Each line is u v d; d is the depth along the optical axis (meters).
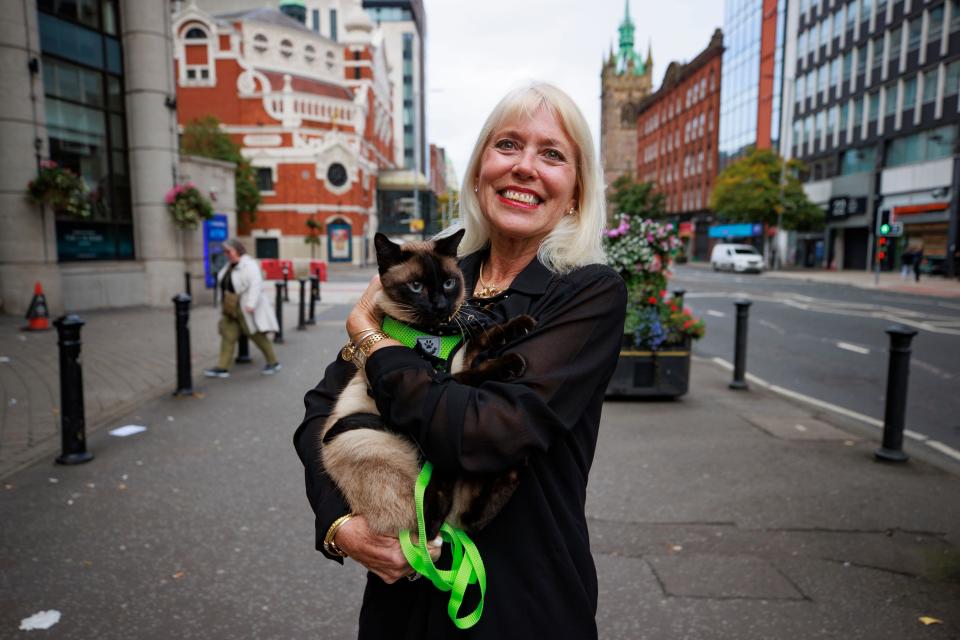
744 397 8.29
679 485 5.06
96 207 16.34
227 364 9.08
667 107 77.19
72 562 3.73
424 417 1.36
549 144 1.81
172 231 17.70
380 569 1.49
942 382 9.27
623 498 4.80
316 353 11.23
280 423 6.66
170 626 3.14
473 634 1.48
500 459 1.37
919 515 4.51
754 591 3.52
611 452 5.90
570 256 1.73
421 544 1.42
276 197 54.69
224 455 5.62
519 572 1.52
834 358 11.45
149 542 3.99
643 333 7.83
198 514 4.42
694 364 10.85
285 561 3.80
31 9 13.59
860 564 3.82
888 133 39.03
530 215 1.81
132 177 17.25
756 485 5.07
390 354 1.52
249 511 4.47
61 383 5.33
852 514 4.52
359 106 61.16
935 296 23.89
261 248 55.31
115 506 4.52
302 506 4.57
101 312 15.84
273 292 25.88
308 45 61.34
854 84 42.44
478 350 1.65
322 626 3.17
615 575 3.69
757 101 55.06
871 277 35.75
